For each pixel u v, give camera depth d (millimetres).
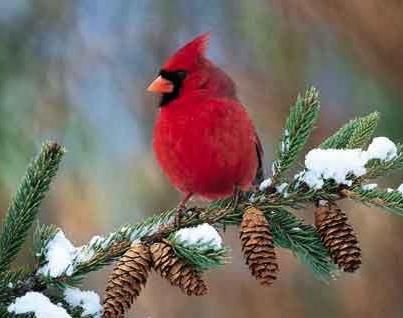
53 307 4738
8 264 5211
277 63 10078
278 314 10195
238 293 10281
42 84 9367
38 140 9008
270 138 10039
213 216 5645
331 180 5371
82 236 9711
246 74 10148
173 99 6605
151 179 9992
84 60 9930
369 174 5344
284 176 5719
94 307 4992
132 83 10227
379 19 9797
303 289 10258
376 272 10148
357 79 9969
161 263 4895
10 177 8586
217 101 6488
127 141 10000
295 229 5559
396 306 10117
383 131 9773
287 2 10016
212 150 6445
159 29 10461
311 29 10031
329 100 10062
